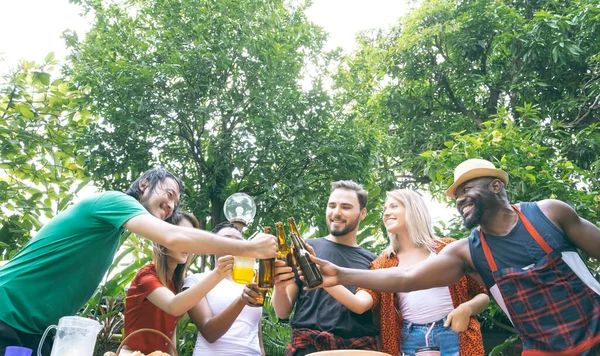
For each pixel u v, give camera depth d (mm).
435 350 2738
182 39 9016
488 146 6625
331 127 9234
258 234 2260
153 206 2482
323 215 8203
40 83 7754
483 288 2953
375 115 12422
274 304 3027
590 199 6414
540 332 2244
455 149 6770
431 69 12641
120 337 5012
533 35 10469
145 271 2748
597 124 10070
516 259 2342
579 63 10633
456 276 2592
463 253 2557
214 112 8664
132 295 2682
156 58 8977
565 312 2223
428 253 3049
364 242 6254
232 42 8711
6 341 2043
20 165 7438
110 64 8352
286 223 8242
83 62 8320
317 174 8938
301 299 3086
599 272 6414
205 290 2477
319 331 2896
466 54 11938
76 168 8273
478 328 2785
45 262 2166
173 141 8859
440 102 12922
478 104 13078
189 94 8664
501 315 7633
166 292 2605
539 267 2281
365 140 9266
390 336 2844
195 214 8336
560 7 11719
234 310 2793
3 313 2068
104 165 8164
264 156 8391
